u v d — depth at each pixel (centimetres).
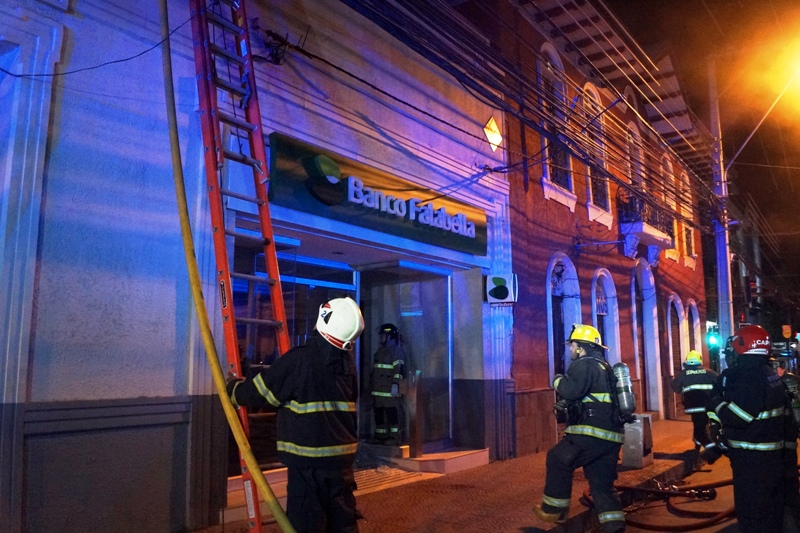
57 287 467
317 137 684
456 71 775
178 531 520
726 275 1602
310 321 805
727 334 1585
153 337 523
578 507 667
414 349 966
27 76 464
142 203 525
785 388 511
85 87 498
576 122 1008
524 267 1036
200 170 569
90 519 467
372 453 853
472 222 920
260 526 407
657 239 1515
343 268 884
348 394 396
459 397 939
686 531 641
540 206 1109
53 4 482
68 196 480
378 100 776
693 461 982
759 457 492
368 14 684
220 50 538
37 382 449
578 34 1263
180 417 529
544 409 1040
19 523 427
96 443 475
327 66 707
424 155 841
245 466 412
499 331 956
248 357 666
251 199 497
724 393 522
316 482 368
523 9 1144
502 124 1023
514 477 800
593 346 584
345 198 706
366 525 581
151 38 545
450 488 736
